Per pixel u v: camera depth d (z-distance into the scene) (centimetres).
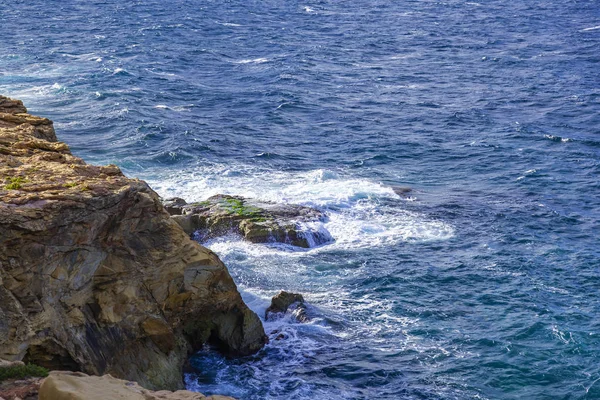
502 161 7169
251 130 7962
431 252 5153
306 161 7019
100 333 3294
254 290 4519
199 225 5234
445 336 4075
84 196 3120
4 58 10862
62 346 3105
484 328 4156
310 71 11062
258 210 5431
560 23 16212
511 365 3797
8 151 3709
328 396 3522
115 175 3550
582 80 10800
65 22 14638
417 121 8569
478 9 18275
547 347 3953
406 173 6812
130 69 10475
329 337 4034
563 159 7219
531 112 9012
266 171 6612
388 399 3519
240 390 3556
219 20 15750
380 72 11269
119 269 3359
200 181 6238
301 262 4922
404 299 4488
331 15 17062
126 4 17412
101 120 7838
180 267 3566
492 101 9544
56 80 9581
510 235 5438
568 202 6131
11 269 2978
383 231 5456
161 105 8706
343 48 13100
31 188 3152
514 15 17325
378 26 15638
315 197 5988
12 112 4706
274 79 10419
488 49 13200
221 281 3750
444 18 16862
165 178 6291
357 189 6194
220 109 8775
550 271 4878
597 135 8044
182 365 3650
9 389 2334
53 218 3014
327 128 8194
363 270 4847
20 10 15888
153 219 3500
